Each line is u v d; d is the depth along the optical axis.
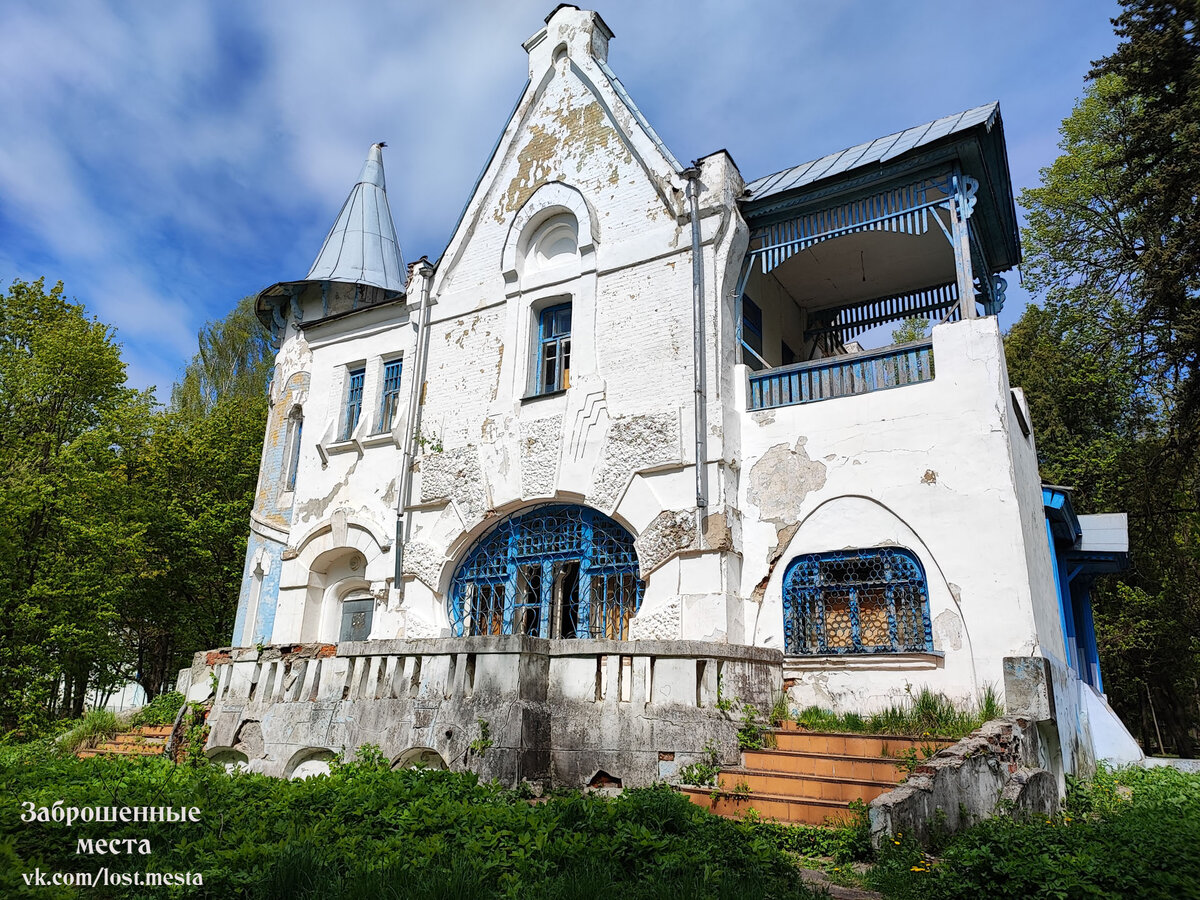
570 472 14.84
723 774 9.43
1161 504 23.28
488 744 9.67
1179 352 16.67
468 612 15.80
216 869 6.17
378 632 16.58
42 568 19.83
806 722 11.30
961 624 11.70
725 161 14.95
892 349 13.30
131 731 14.26
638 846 6.56
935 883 6.23
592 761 9.81
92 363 21.77
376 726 10.79
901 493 12.60
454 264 17.95
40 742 15.27
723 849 6.78
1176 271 15.80
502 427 15.93
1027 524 12.62
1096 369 27.27
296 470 19.73
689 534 13.35
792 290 18.45
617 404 14.73
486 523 15.72
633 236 15.46
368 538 17.53
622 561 14.38
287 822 7.46
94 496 20.66
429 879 5.86
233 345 34.72
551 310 16.66
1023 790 8.88
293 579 18.34
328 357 19.94
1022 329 29.73
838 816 8.21
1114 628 26.91
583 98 16.89
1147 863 6.36
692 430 13.84
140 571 22.36
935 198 13.57
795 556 13.21
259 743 12.24
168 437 25.64
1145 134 15.84
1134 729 32.16
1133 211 18.09
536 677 10.19
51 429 21.53
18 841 7.02
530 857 6.40
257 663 13.05
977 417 12.29
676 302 14.66
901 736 9.63
